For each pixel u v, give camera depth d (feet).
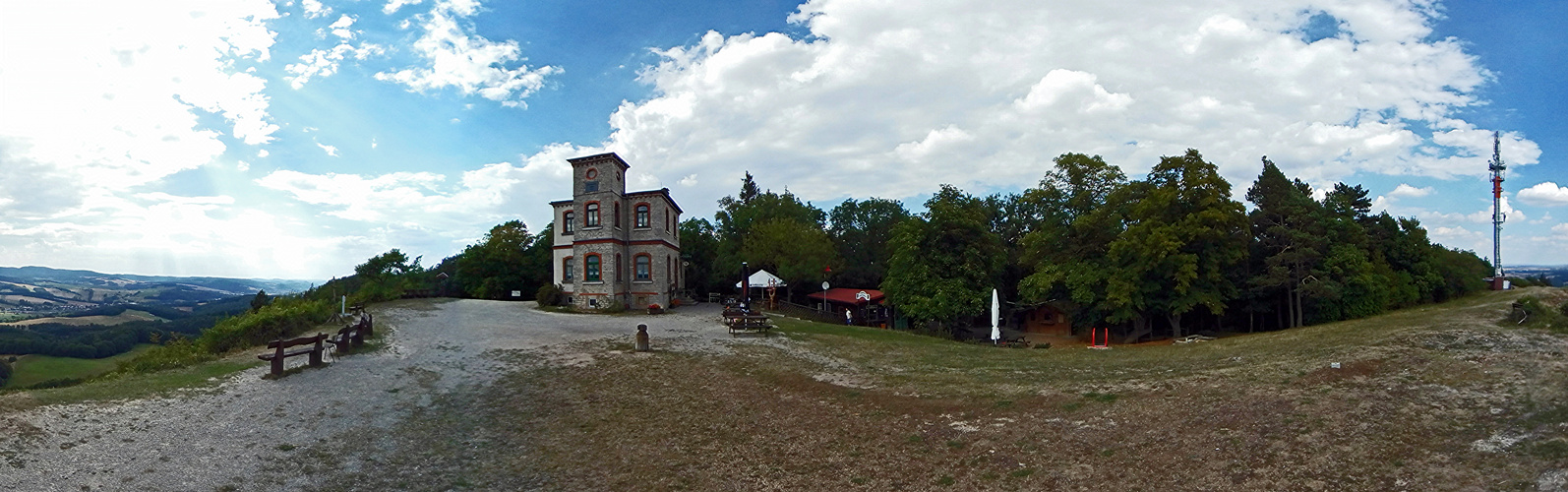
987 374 55.88
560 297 143.84
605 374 61.16
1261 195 146.61
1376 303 126.72
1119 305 122.21
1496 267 167.02
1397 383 37.58
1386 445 28.71
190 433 38.06
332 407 46.39
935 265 133.59
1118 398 41.93
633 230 143.33
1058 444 34.53
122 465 32.14
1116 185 142.51
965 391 48.55
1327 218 132.36
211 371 54.08
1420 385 36.76
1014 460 33.12
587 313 126.31
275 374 53.62
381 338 79.66
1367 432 30.35
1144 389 43.73
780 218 181.47
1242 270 135.23
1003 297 156.87
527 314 118.83
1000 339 119.34
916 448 36.76
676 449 39.81
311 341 58.39
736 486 33.35
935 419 41.68
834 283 200.64
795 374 59.47
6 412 36.60
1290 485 26.12
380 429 42.70
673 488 33.42
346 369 58.85
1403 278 143.13
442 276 175.01
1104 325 142.72
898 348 78.33
